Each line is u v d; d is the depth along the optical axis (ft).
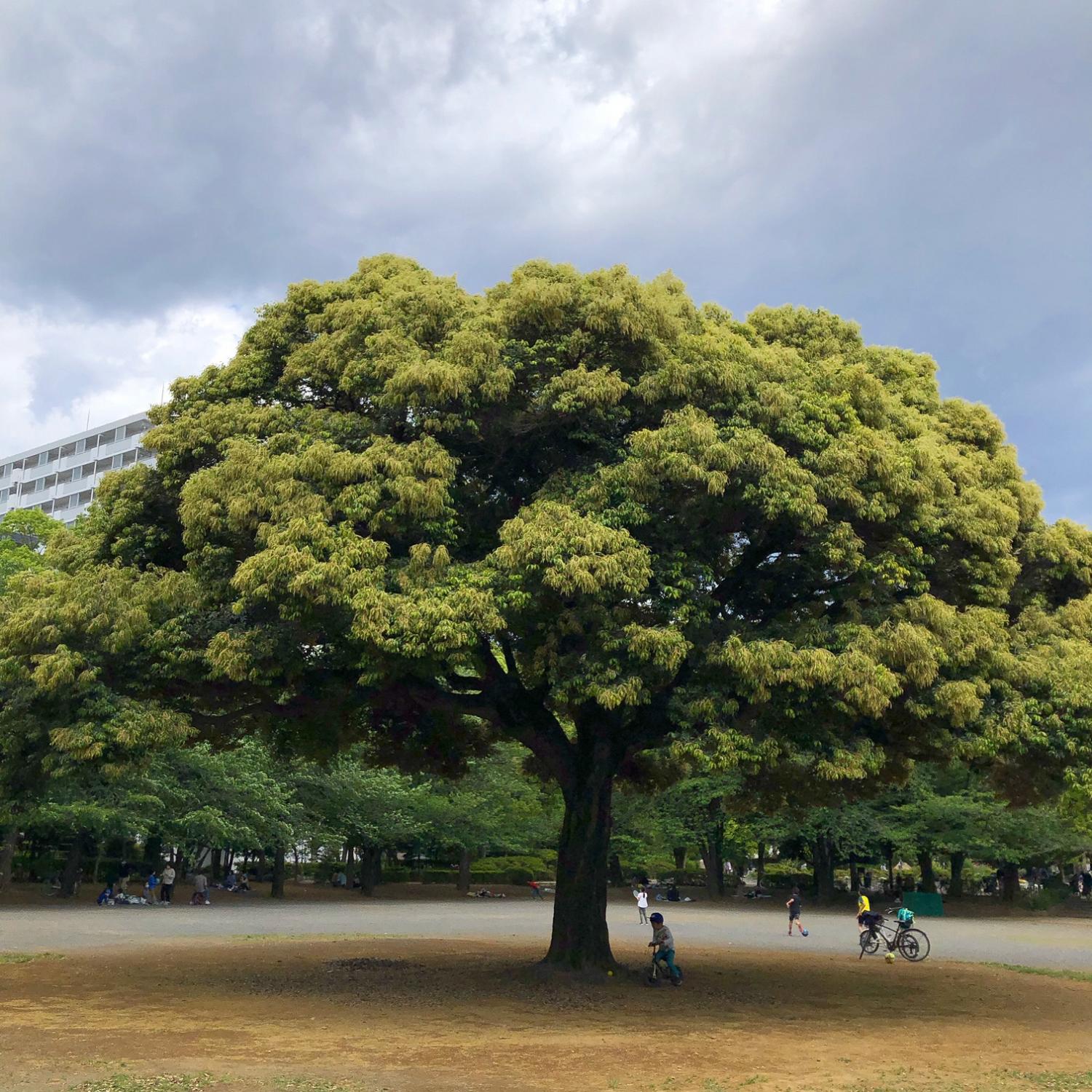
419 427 40.98
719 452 37.63
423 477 39.14
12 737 43.86
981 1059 34.32
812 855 158.71
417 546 38.09
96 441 283.59
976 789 132.36
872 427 43.01
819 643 39.22
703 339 41.93
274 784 121.60
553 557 35.81
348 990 46.96
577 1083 29.17
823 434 40.09
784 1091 28.63
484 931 84.53
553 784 102.12
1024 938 94.02
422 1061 31.76
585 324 41.70
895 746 46.06
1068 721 40.88
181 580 42.65
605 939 53.21
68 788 100.53
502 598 36.50
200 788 114.32
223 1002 42.93
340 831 135.44
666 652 36.65
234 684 45.37
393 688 49.47
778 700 39.52
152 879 115.44
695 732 40.29
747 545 44.78
